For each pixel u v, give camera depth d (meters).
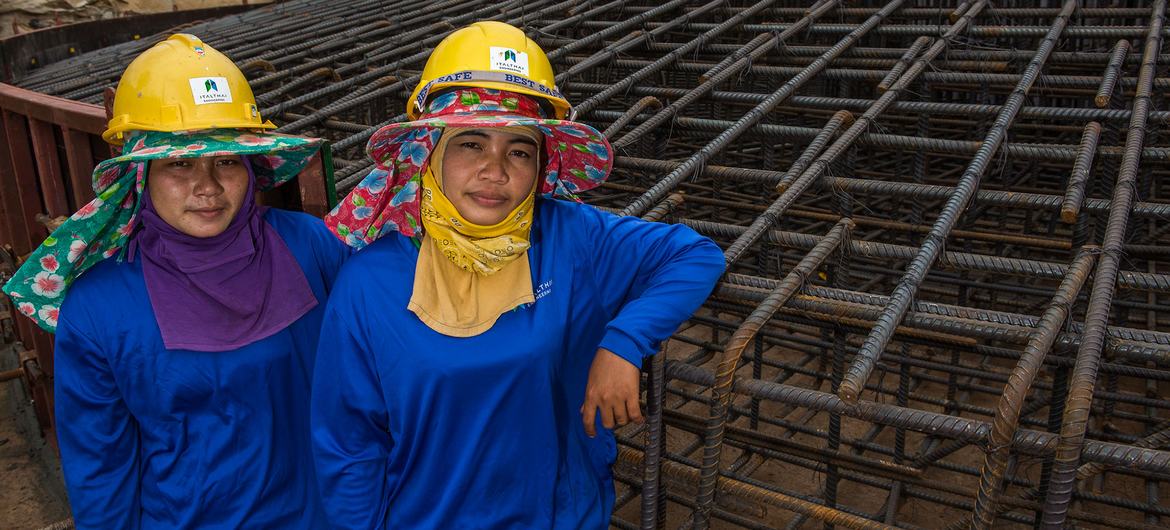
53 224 3.84
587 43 5.41
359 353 1.67
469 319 1.63
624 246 1.82
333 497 1.72
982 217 6.63
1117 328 1.73
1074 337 1.75
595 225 1.82
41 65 8.74
